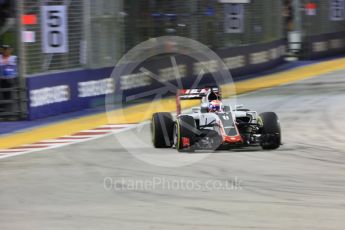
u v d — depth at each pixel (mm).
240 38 82688
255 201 24828
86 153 36688
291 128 43938
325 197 25359
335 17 107562
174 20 70312
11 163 34406
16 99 51656
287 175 29422
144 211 23578
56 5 53562
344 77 77625
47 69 54438
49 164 33688
